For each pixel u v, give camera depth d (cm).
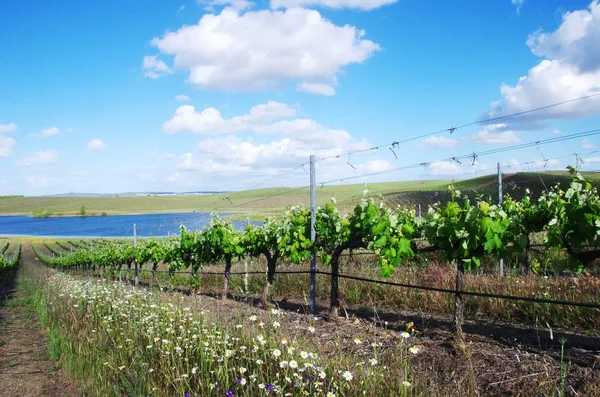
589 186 649
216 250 1419
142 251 2247
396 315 859
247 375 463
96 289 1074
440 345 628
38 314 1234
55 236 9994
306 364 398
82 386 569
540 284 828
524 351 590
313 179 990
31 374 639
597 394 441
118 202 16725
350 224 866
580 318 707
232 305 991
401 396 391
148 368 529
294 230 994
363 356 550
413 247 799
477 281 917
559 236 673
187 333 580
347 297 1053
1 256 4484
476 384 487
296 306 1048
